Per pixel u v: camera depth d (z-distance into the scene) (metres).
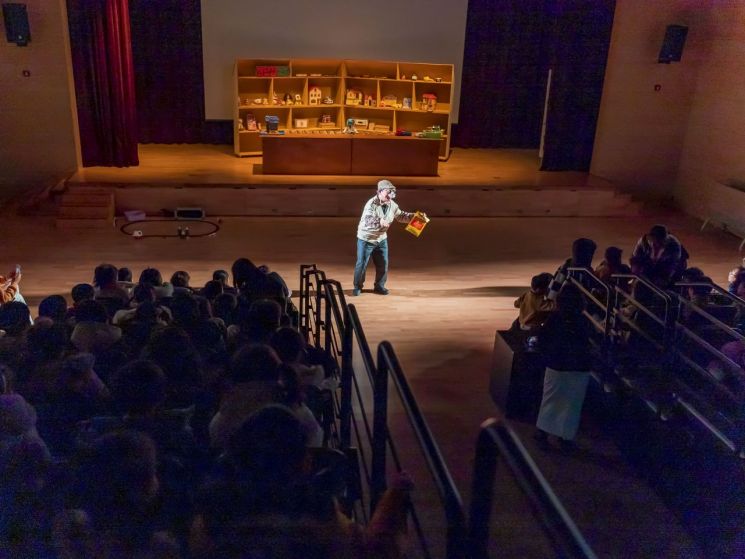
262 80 13.27
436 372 5.95
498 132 15.01
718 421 4.14
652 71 12.49
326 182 11.62
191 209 10.81
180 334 2.92
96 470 1.79
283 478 1.75
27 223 10.22
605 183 12.36
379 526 1.91
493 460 1.66
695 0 12.09
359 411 4.98
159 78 13.71
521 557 3.54
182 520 2.13
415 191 11.54
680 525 3.89
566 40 12.42
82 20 11.35
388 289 8.29
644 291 5.57
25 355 3.40
